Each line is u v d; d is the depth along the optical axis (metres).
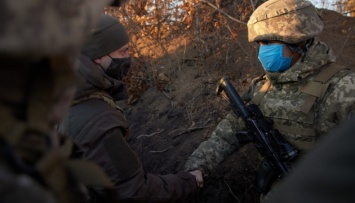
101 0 0.75
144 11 3.08
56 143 0.78
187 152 2.72
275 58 1.93
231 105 2.08
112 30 1.81
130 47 3.36
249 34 2.03
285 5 1.90
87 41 1.77
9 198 0.58
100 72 1.73
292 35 1.86
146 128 3.00
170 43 3.41
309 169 0.60
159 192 1.84
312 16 1.91
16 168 0.63
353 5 3.39
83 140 1.67
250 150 2.62
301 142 1.91
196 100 2.96
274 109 1.97
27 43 0.60
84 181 0.78
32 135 0.66
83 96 1.70
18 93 0.66
